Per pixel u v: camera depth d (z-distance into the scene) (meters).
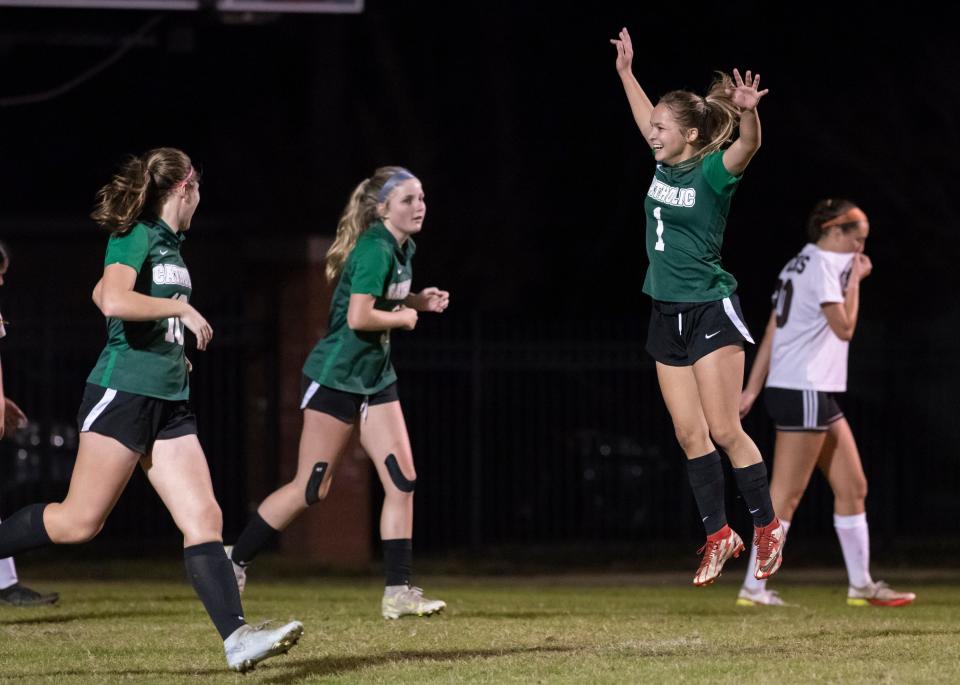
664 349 24.22
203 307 58.62
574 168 96.62
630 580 50.69
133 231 21.28
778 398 33.31
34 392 58.34
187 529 21.05
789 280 33.47
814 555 60.19
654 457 67.06
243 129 94.44
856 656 22.14
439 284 92.19
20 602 31.06
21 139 97.75
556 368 62.28
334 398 29.39
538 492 66.69
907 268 88.50
